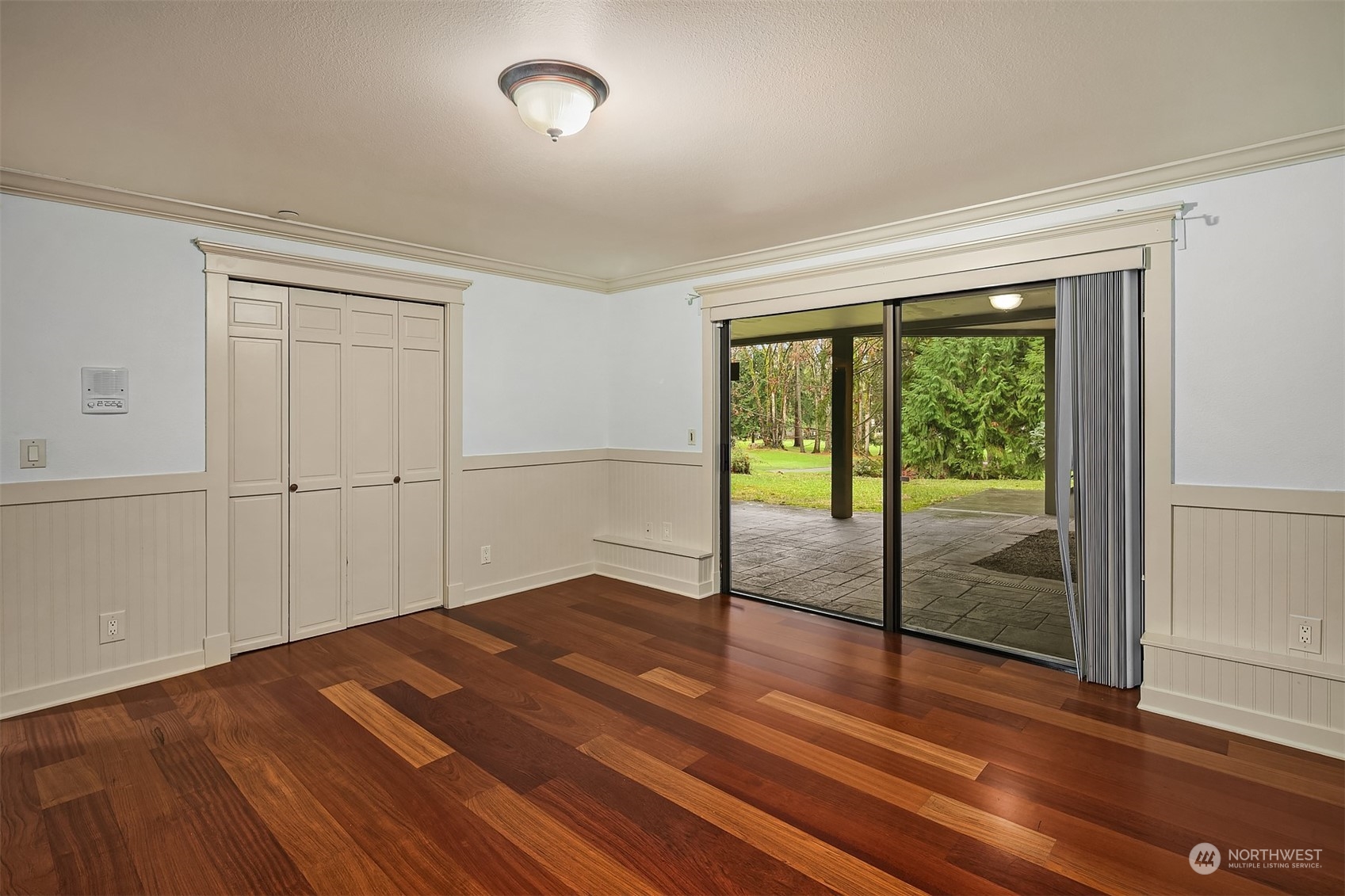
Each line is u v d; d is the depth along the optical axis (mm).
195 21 1717
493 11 1688
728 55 1908
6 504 2789
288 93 2111
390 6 1663
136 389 3129
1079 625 3148
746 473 4695
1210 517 2762
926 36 1817
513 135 2445
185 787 2281
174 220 3232
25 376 2846
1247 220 2676
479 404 4484
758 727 2695
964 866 1874
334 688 3094
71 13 1669
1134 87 2107
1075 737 2596
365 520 4000
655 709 2863
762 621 4059
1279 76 2041
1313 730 2475
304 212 3365
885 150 2598
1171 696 2771
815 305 3984
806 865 1885
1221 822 2055
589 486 5211
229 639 3426
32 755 2480
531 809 2156
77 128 2359
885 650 3553
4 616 2793
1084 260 3045
